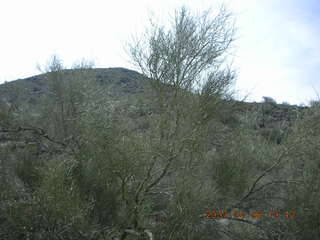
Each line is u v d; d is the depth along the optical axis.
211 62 5.55
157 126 4.99
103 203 5.05
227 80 5.51
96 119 5.34
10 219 4.54
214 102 5.32
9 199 5.13
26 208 4.58
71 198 4.57
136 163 4.90
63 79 8.24
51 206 4.46
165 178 5.43
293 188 5.91
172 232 4.70
